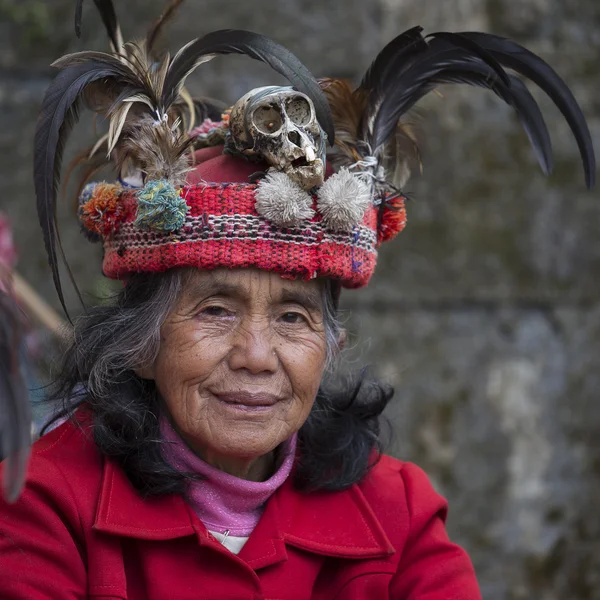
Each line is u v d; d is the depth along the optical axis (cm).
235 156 143
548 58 330
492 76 157
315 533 153
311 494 160
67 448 150
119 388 150
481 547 318
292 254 137
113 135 139
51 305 297
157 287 143
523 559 321
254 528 151
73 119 143
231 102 302
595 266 334
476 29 324
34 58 297
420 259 316
